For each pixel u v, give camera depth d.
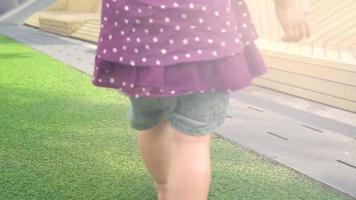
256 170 2.26
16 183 2.10
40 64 5.51
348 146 2.61
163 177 1.61
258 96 3.86
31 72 4.98
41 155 2.46
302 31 1.23
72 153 2.48
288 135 2.80
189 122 1.12
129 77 1.09
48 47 7.08
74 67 5.25
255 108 3.43
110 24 1.12
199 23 1.03
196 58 1.02
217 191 2.01
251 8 5.73
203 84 1.04
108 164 2.32
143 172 2.22
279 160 2.39
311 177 2.18
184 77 1.04
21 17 12.33
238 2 1.18
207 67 1.04
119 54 1.09
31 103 3.62
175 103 1.14
